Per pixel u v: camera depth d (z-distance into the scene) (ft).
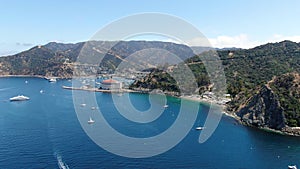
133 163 318.45
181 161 332.39
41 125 492.54
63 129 458.09
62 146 373.81
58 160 328.08
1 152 357.41
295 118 493.77
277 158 357.41
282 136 456.86
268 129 497.05
